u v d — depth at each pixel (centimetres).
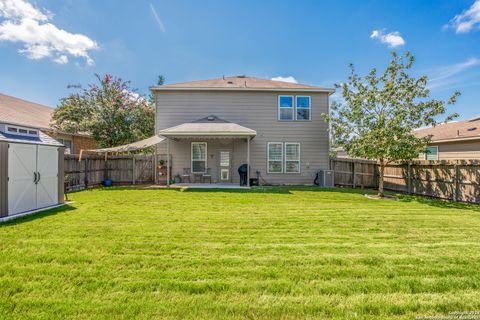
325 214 669
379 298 270
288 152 1433
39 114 1602
